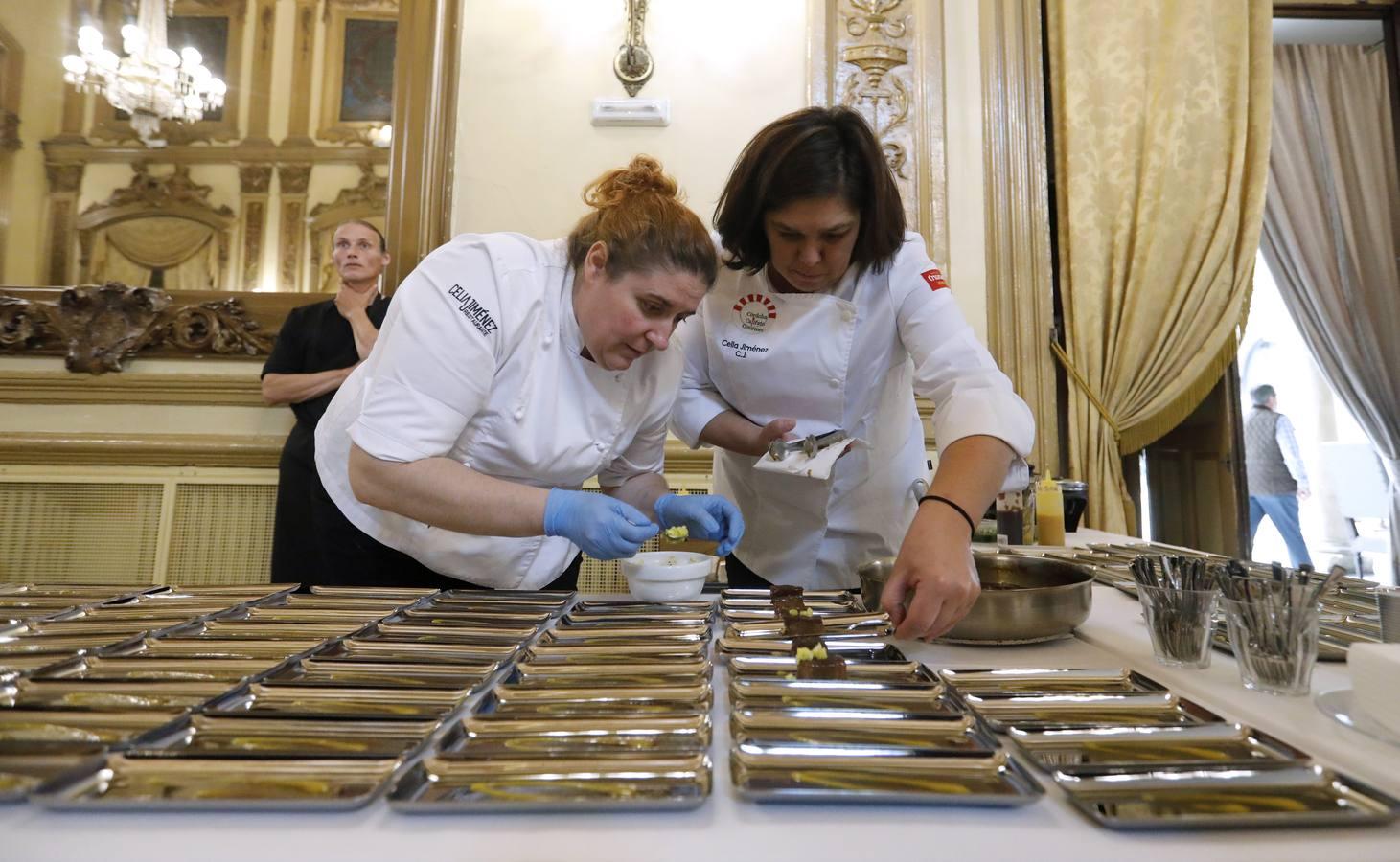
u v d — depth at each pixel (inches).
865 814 16.3
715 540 41.3
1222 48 93.3
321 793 16.5
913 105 92.2
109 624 29.8
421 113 89.6
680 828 15.7
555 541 46.5
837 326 45.4
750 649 27.6
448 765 17.5
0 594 35.8
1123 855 14.9
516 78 92.7
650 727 19.9
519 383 38.1
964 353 40.3
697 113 92.3
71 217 88.7
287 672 24.0
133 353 87.4
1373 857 14.9
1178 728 20.0
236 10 90.4
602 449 42.4
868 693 23.1
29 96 89.0
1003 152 92.4
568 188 91.7
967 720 20.3
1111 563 48.4
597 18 93.4
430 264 35.8
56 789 16.3
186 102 89.7
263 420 87.0
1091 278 91.4
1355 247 131.2
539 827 15.7
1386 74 130.4
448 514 34.0
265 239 88.8
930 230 90.7
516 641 28.4
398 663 24.9
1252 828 15.8
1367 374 129.0
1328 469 145.9
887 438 53.7
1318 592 23.9
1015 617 29.1
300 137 89.8
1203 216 91.2
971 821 16.1
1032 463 89.4
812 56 91.8
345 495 44.8
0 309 86.6
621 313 34.9
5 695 21.7
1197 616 27.2
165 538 85.3
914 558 28.8
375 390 33.9
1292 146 132.8
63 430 86.4
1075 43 94.4
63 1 89.2
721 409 51.3
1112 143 93.2
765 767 17.8
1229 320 90.2
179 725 19.5
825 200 36.6
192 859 14.5
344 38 90.5
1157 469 108.7
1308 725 21.1
